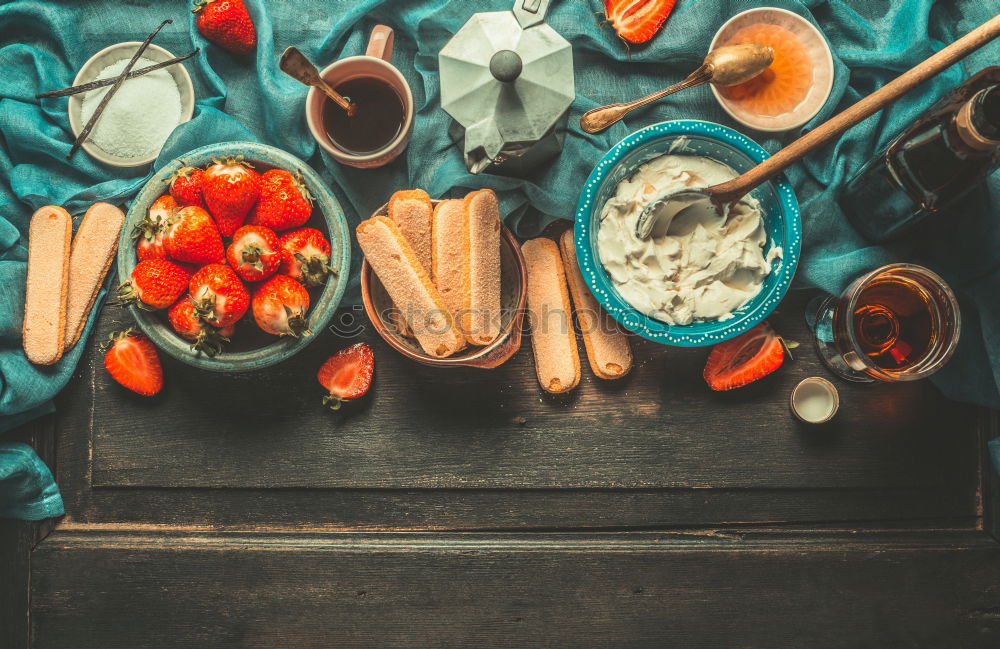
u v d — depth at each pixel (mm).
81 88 1023
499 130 888
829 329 1025
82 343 1042
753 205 964
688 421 1054
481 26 897
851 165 1038
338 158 966
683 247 979
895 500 1059
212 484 1055
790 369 1056
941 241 1033
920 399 1057
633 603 1049
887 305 1037
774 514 1059
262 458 1055
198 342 939
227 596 1051
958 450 1058
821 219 1033
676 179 973
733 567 1046
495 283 962
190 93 1053
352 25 1056
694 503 1059
